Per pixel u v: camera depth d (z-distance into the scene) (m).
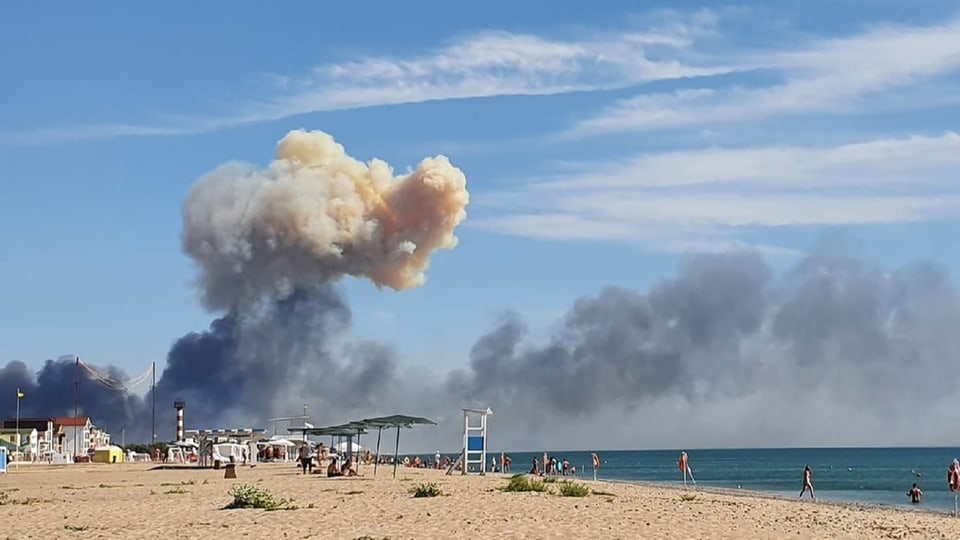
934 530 34.69
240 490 40.78
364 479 67.06
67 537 29.02
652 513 36.81
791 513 41.97
